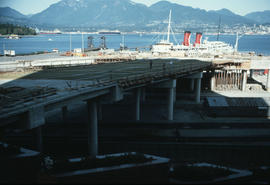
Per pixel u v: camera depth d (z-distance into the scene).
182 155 62.25
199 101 104.06
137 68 90.69
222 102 89.69
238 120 84.25
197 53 172.00
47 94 47.44
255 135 71.00
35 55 138.50
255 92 120.94
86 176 36.47
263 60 120.25
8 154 39.19
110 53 151.38
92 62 115.94
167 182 37.94
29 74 75.94
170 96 83.12
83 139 67.44
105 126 78.06
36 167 39.84
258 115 87.25
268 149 61.44
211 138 68.75
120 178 37.94
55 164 39.16
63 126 77.06
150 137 69.44
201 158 61.03
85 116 86.81
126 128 76.50
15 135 67.88
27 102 43.06
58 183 35.19
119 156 42.16
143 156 41.84
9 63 92.69
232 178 38.84
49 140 66.56
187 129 75.88
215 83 128.38
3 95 49.28
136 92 81.88
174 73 80.88
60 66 97.12
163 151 62.91
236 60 120.62
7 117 37.38
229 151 61.41
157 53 156.00
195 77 100.69
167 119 84.56
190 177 38.53
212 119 85.19
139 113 89.00
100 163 39.22
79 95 51.97
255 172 41.84
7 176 37.88
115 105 101.44
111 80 61.81
